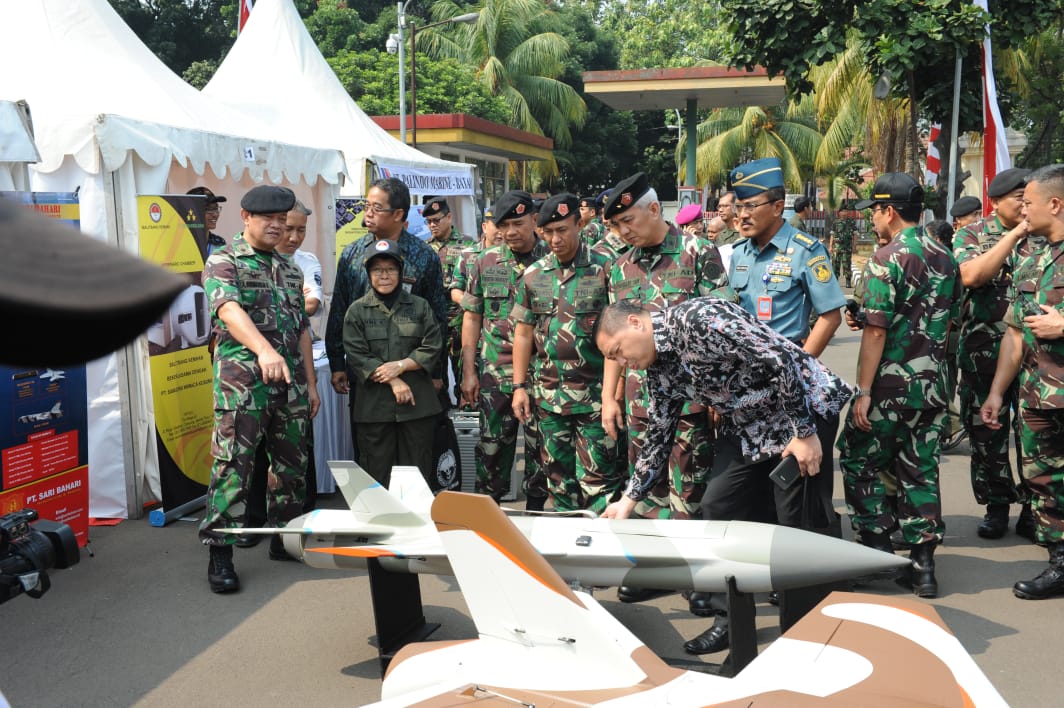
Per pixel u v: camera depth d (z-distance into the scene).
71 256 0.32
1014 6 10.84
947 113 11.38
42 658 4.10
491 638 2.93
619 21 51.06
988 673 3.78
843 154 30.73
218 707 3.63
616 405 4.77
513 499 6.51
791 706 2.14
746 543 3.38
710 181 35.81
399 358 5.39
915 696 2.18
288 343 5.14
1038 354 4.49
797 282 4.34
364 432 5.45
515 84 35.28
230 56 11.66
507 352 5.76
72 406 5.40
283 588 4.97
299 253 7.32
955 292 4.75
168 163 6.21
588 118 42.22
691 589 3.48
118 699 3.71
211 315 4.93
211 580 4.87
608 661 2.62
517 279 5.72
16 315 0.29
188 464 6.24
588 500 5.13
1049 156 22.88
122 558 5.40
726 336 3.36
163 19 35.88
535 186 37.72
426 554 3.71
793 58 11.41
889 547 4.85
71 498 5.43
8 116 5.03
